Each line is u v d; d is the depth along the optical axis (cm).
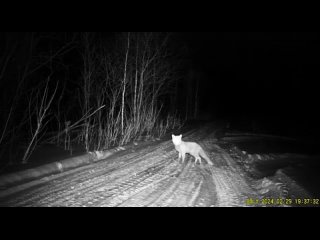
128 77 1992
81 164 1161
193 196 744
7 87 1116
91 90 1750
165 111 4141
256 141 2473
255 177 1109
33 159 1112
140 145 1822
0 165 980
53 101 1844
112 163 1191
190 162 1282
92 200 678
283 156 1692
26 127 1459
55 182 845
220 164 1274
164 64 2544
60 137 1664
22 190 752
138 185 835
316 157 1689
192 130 3136
